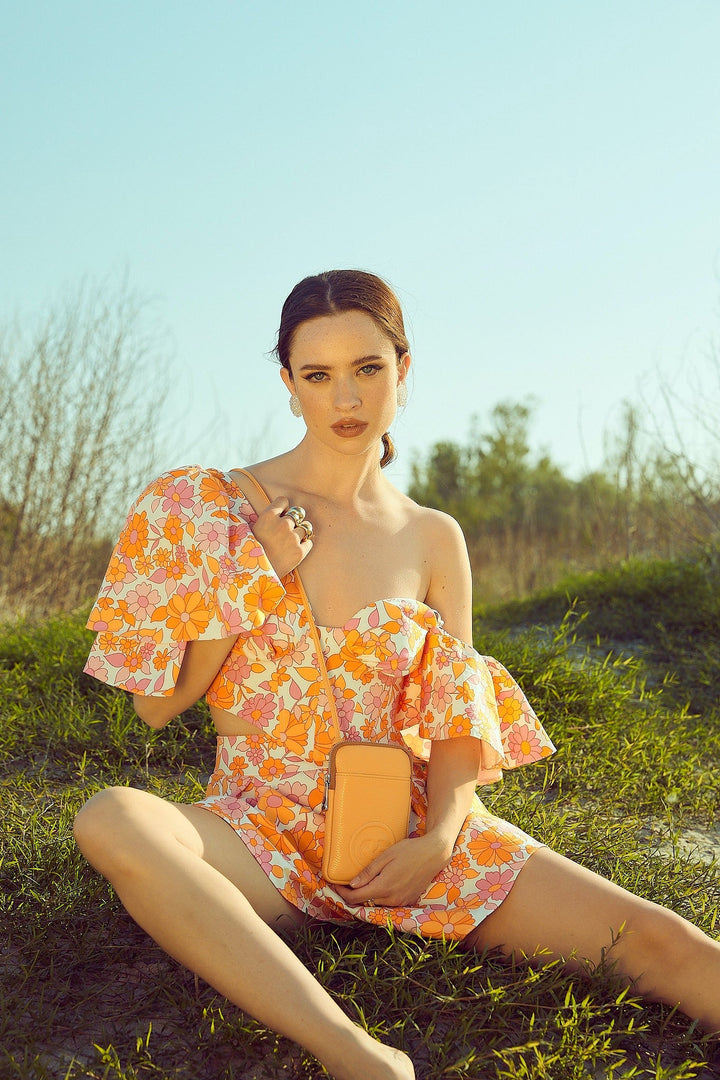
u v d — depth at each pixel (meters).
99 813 1.91
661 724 4.36
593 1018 2.08
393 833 2.16
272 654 2.27
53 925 2.28
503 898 2.18
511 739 2.51
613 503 8.20
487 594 9.07
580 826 3.13
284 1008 1.76
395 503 2.56
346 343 2.32
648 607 6.12
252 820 2.16
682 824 3.43
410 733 2.40
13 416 7.53
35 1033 1.94
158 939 1.87
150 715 2.33
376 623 2.30
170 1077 1.81
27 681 4.20
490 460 22.33
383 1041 1.96
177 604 2.24
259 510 2.39
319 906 2.18
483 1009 2.06
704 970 2.06
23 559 7.34
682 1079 1.90
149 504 2.33
